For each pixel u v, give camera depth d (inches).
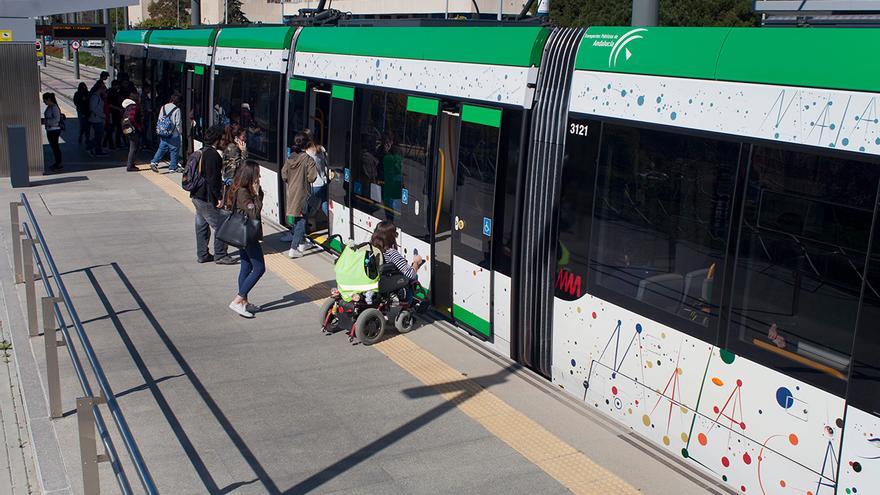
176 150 737.6
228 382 298.7
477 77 321.7
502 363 315.6
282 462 242.8
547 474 236.7
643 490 227.6
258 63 555.8
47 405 280.7
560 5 1704.0
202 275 430.0
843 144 189.5
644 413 247.3
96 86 868.6
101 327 352.5
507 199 303.9
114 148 889.5
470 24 349.4
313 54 474.6
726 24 1429.6
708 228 222.7
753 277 211.0
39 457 247.6
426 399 285.1
